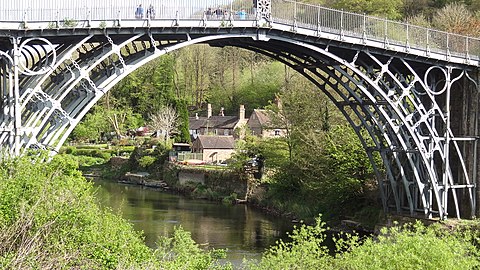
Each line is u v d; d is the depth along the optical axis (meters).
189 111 89.44
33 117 21.23
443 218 29.86
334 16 27.73
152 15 23.19
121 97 86.00
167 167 61.34
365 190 36.12
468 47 30.89
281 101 45.16
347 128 38.69
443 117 30.12
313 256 19.38
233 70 89.44
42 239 14.83
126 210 42.12
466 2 60.84
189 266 18.23
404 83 31.36
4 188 16.16
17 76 20.73
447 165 30.06
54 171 19.44
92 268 15.16
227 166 55.28
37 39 21.20
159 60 86.31
